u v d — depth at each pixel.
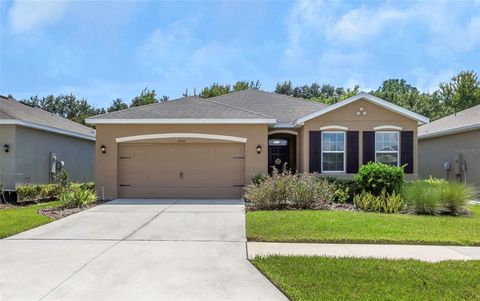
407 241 8.85
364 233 9.50
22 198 15.94
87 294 5.62
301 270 6.66
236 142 17.11
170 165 17.12
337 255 7.80
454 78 42.25
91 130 26.78
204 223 11.10
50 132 20.33
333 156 17.39
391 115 17.36
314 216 11.71
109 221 11.41
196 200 16.34
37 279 6.26
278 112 20.53
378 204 13.16
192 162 17.14
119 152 17.05
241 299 5.49
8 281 6.16
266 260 7.29
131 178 17.06
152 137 16.97
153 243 8.77
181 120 16.75
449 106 42.94
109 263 7.16
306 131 17.38
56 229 10.28
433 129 22.53
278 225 10.40
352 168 17.27
